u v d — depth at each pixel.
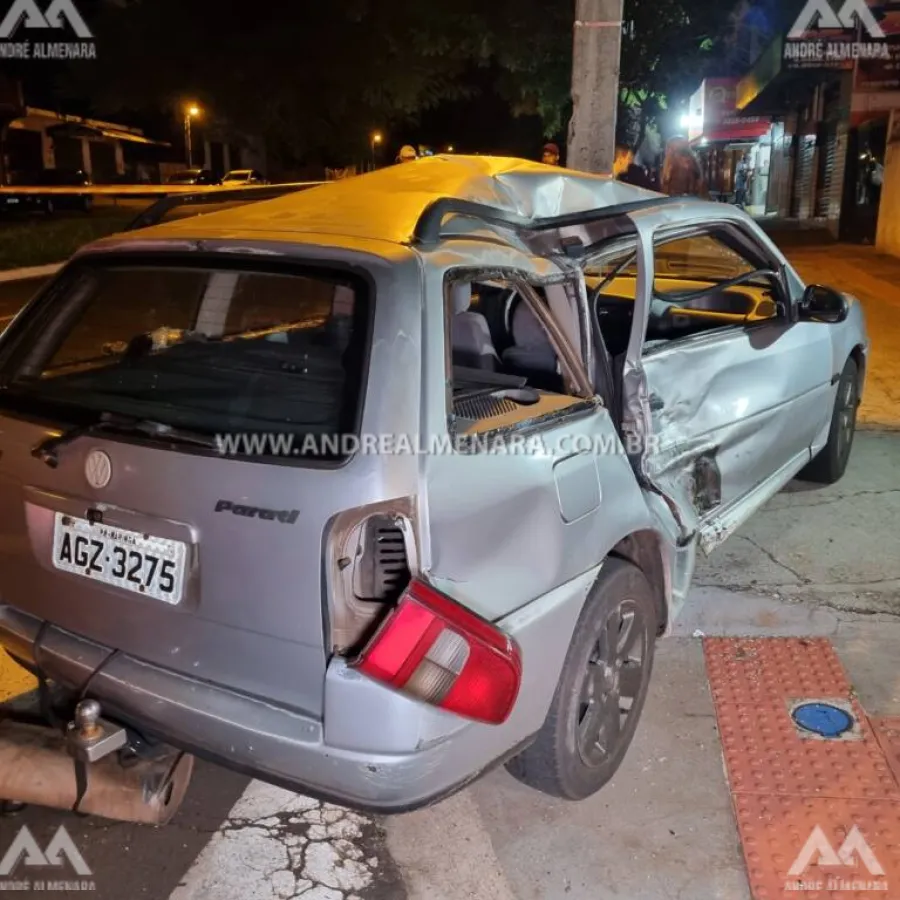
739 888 2.56
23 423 2.54
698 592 4.14
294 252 2.38
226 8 16.27
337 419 2.19
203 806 2.89
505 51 14.98
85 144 40.78
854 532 4.77
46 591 2.54
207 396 2.41
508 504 2.33
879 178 18.50
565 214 3.21
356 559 2.11
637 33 18.14
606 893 2.55
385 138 34.66
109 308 2.95
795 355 4.30
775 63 20.98
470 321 3.06
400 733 2.05
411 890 2.56
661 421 3.35
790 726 3.25
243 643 2.20
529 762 2.69
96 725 2.32
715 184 38.81
